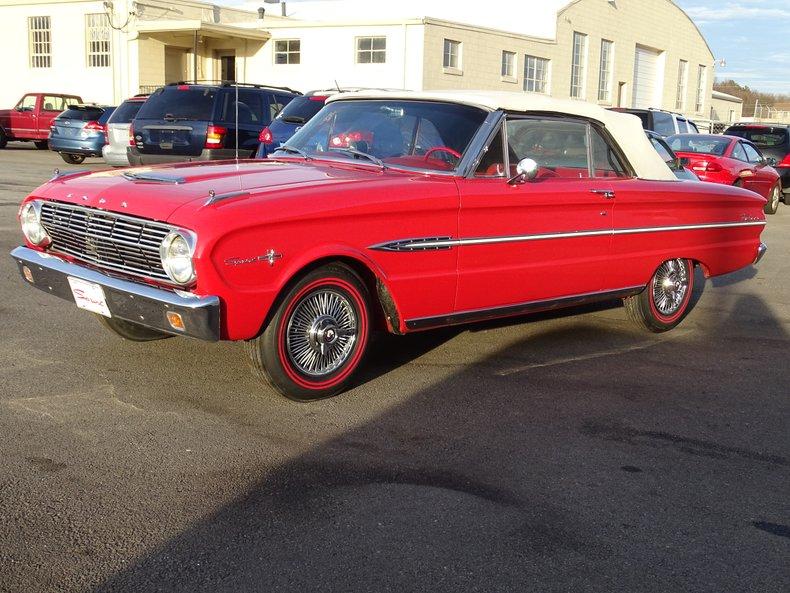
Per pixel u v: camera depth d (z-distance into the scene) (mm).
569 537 3475
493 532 3482
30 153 24359
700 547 3451
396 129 5648
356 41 26375
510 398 5141
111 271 4676
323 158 5656
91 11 28703
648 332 6891
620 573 3221
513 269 5508
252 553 3238
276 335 4586
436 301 5184
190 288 4285
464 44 27000
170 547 3260
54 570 3072
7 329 6027
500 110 5461
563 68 32062
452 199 5074
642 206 6242
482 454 4285
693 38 41688
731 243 7086
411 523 3521
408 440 4422
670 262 6734
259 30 27703
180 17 28969
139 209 4422
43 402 4688
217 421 4547
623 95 36969
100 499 3621
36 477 3795
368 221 4738
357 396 5047
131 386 5000
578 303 6098
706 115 44844
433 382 5371
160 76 28672
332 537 3381
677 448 4484
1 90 31188
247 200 4340
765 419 4973
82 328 6129
